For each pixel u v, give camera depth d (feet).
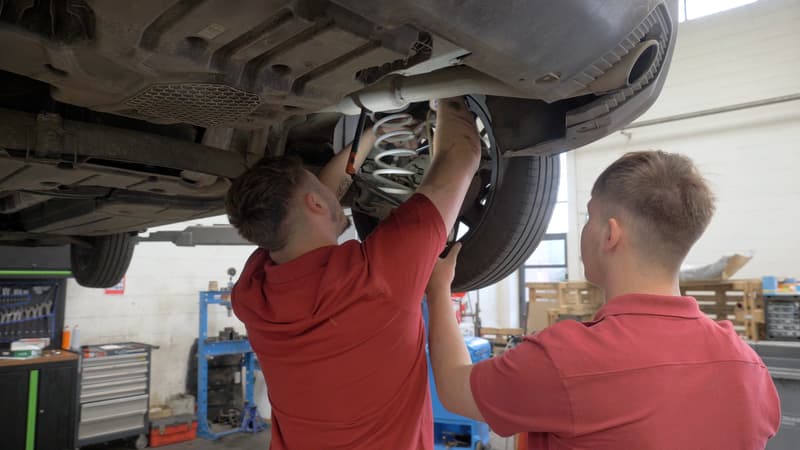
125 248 9.68
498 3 2.40
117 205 5.52
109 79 2.66
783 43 21.40
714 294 17.80
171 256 19.44
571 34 2.70
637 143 24.14
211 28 2.28
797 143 20.93
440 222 3.27
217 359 19.61
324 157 6.30
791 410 9.82
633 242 2.69
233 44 2.45
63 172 4.22
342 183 5.15
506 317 28.22
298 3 2.21
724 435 2.37
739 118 22.04
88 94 2.82
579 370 2.41
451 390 3.07
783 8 21.48
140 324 18.56
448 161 3.66
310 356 3.06
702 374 2.42
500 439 17.10
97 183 4.67
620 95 3.40
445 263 3.71
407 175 6.75
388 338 3.02
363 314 2.96
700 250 22.26
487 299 28.35
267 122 3.31
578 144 3.93
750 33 22.03
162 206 5.69
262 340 3.31
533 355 2.57
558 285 20.51
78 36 2.34
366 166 6.40
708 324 2.61
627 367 2.39
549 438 2.68
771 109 21.47
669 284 2.74
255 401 20.01
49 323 15.69
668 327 2.52
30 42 2.34
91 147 3.90
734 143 22.07
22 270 14.44
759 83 21.71
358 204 6.53
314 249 3.25
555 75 2.91
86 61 2.51
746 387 2.48
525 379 2.53
